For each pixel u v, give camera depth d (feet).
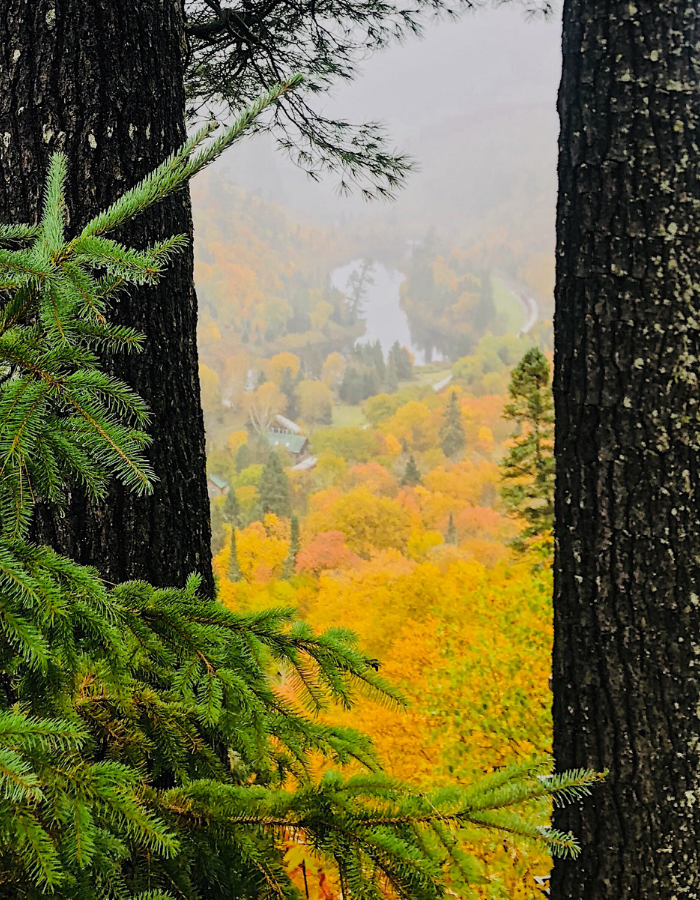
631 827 6.74
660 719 6.73
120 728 3.51
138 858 3.14
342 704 3.84
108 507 5.73
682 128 6.87
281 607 4.00
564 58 7.48
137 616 3.51
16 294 2.77
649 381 6.87
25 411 2.58
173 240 2.88
